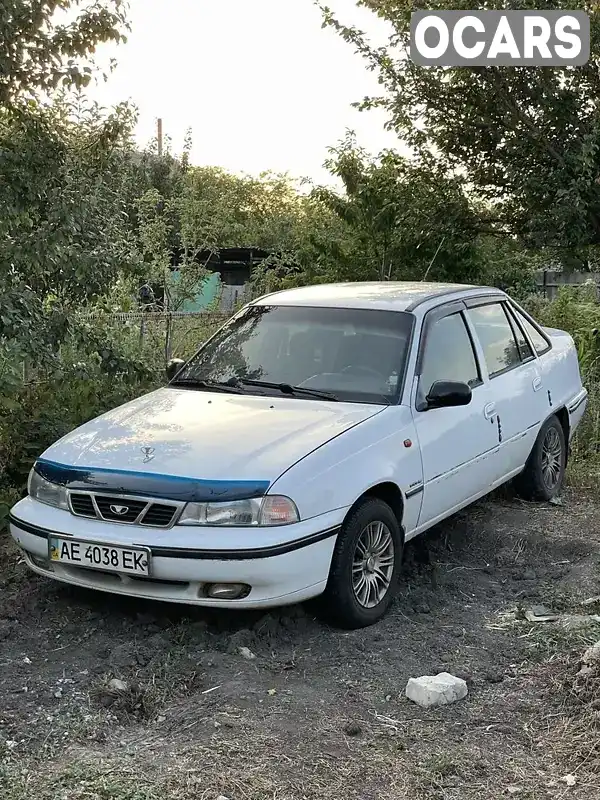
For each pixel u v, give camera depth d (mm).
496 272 14547
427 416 5582
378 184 13320
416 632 4977
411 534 5449
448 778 3561
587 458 8891
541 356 7445
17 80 6695
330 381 5676
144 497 4633
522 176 12578
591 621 5020
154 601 5238
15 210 6637
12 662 4527
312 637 4867
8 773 3531
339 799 3400
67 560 4766
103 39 6680
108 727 3930
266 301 6535
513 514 7117
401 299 6164
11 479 7176
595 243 12898
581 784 3539
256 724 3922
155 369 8695
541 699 4223
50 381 7199
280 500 4551
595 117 12180
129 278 9180
